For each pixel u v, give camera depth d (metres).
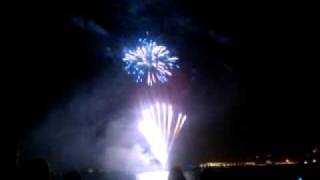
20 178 5.52
